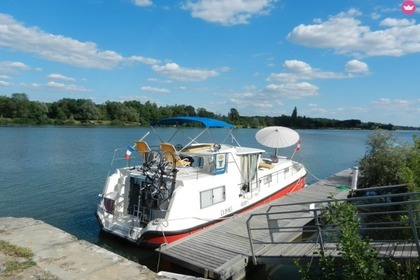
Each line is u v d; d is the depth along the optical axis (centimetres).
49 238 570
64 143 4506
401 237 985
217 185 1161
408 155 1702
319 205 1387
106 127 9044
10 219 665
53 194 1847
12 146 4012
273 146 1708
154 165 1185
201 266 834
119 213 1141
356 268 579
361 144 6419
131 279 445
